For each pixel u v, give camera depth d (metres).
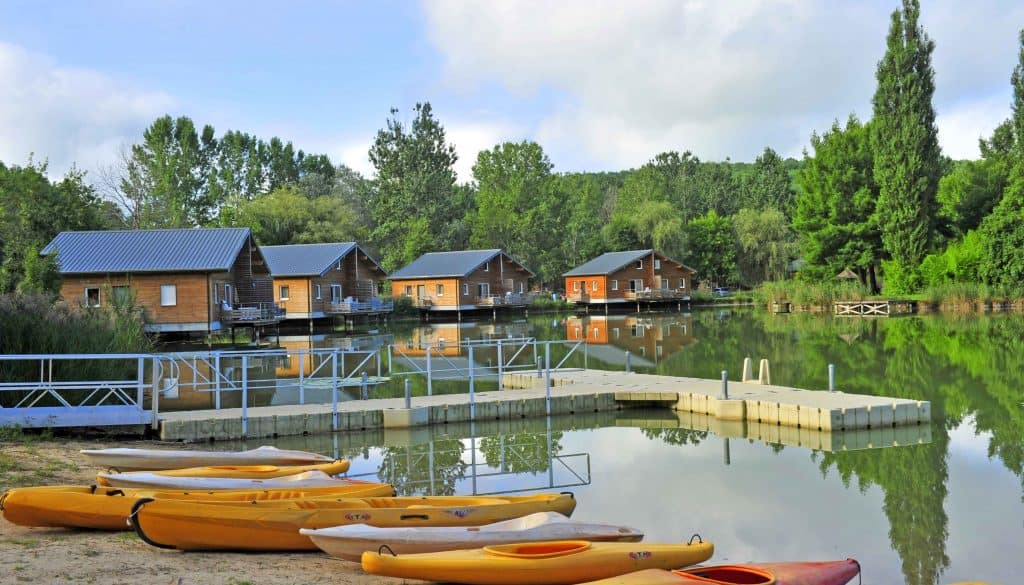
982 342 31.53
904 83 55.94
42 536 8.02
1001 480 12.04
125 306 29.53
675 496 11.49
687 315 57.25
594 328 45.44
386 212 83.38
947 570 8.47
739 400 17.56
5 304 16.50
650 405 19.05
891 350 29.56
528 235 80.44
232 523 7.89
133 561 7.12
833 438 15.38
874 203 60.28
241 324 37.81
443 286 59.50
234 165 89.69
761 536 9.62
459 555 7.02
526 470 13.30
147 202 65.38
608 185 141.88
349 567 7.59
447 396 18.95
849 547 9.23
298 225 69.38
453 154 87.56
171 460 12.05
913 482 12.02
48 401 15.49
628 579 6.60
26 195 44.88
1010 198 52.75
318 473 10.56
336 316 50.25
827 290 58.38
